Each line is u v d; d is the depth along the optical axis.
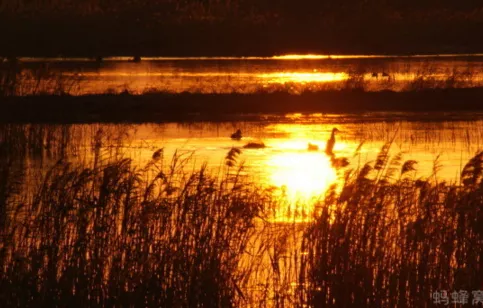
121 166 47.84
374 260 40.25
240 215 42.47
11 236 40.75
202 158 73.31
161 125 94.94
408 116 101.12
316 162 72.25
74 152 76.69
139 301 38.56
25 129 81.81
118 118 97.38
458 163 71.25
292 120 98.88
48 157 74.75
